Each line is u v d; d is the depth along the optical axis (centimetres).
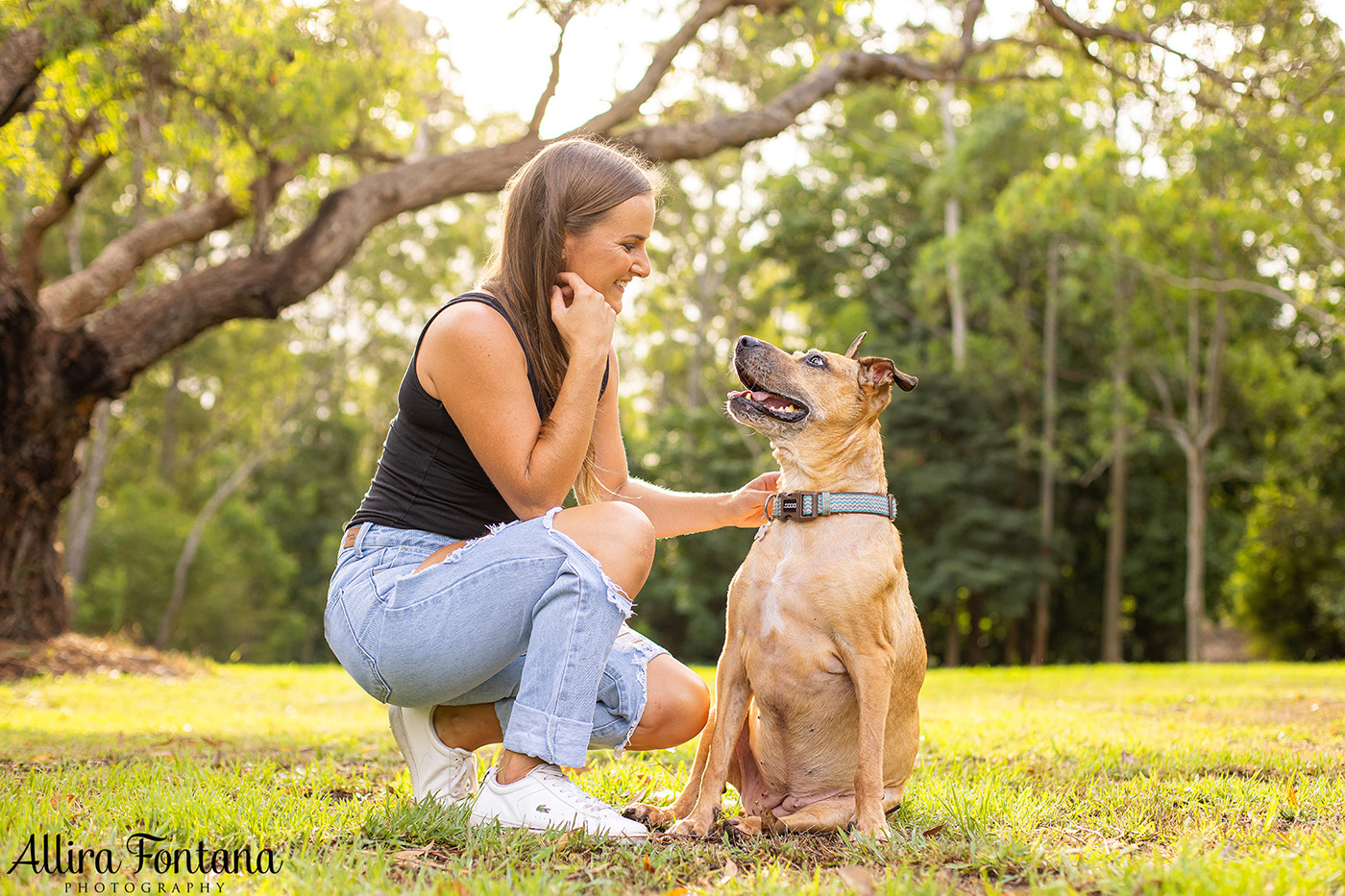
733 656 298
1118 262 2030
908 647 310
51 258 2386
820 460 312
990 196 2586
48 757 375
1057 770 385
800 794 308
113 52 805
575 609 247
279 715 650
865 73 1088
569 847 233
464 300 260
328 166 1366
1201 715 620
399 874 213
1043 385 2556
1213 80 902
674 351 3353
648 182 280
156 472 3394
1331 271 1991
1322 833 246
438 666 253
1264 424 2362
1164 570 2652
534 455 255
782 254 2839
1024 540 2483
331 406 3350
